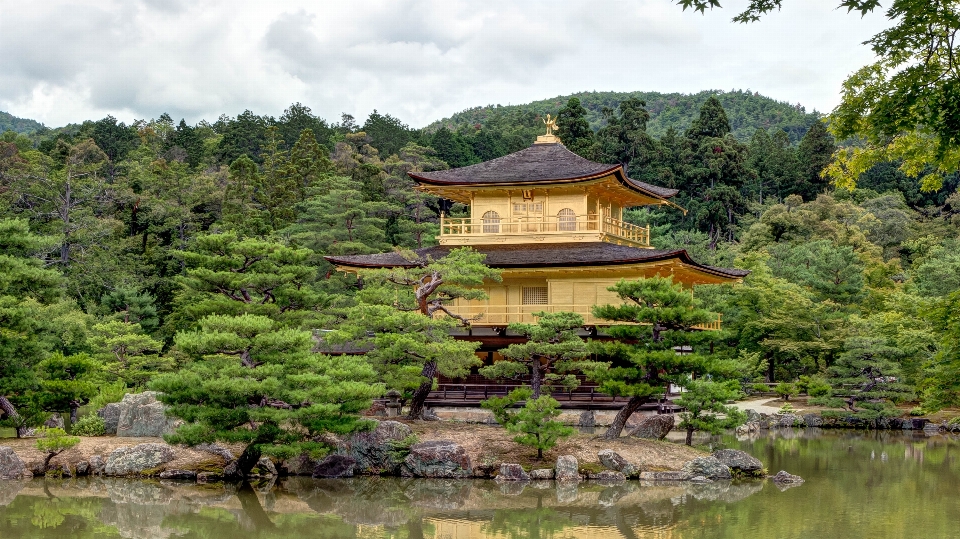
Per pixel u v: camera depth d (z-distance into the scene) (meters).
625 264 58.31
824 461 49.78
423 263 55.00
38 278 47.47
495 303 63.53
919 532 32.78
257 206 113.62
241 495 40.16
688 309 46.19
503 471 42.91
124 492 40.44
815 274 88.44
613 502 38.47
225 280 49.56
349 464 43.69
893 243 123.88
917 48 18.06
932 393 34.97
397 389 47.94
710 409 47.94
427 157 156.62
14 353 47.44
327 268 96.62
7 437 48.78
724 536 32.59
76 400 50.84
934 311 26.97
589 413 55.66
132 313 81.69
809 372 85.38
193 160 164.38
